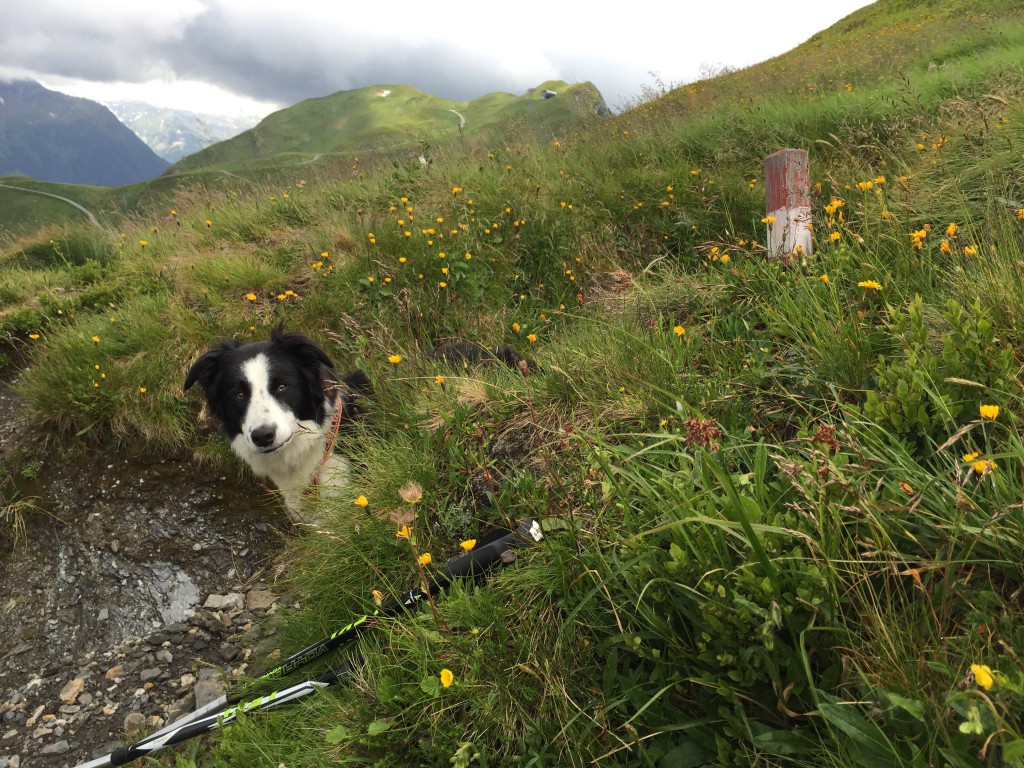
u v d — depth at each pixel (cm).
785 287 285
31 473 432
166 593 377
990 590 143
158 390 451
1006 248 249
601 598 186
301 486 361
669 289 364
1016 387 178
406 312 464
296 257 595
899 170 443
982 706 112
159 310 528
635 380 269
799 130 623
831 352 236
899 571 151
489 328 457
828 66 1131
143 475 428
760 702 146
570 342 342
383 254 537
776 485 171
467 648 193
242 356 359
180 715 299
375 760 190
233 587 375
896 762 120
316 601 285
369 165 829
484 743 178
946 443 142
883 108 604
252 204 752
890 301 264
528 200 580
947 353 185
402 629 214
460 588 210
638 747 158
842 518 157
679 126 725
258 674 296
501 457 287
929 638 138
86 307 578
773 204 361
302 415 366
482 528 266
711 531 155
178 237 694
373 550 267
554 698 176
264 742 222
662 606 165
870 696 131
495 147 790
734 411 236
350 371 453
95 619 369
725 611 143
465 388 324
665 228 527
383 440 325
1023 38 928
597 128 855
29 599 383
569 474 238
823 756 132
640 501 190
